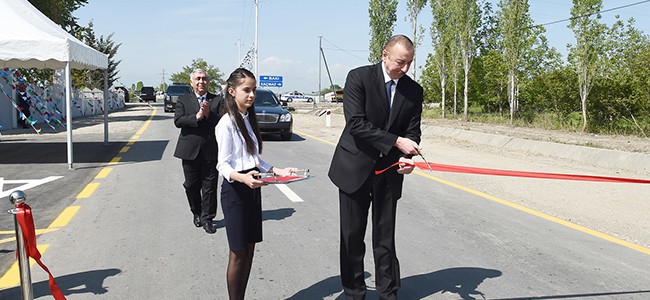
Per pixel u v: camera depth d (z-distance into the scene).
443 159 12.65
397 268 3.92
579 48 19.38
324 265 4.88
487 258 5.17
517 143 15.55
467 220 6.64
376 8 38.66
